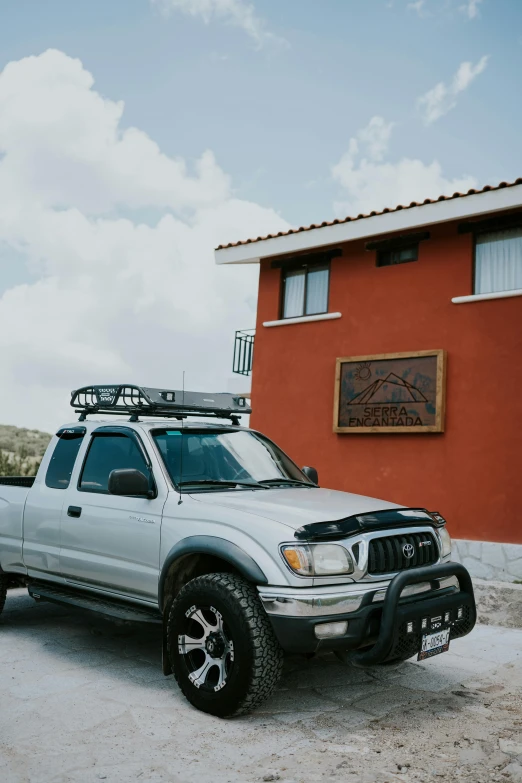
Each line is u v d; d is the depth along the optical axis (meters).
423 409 11.03
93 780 3.35
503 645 6.27
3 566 6.27
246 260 13.95
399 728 4.08
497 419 10.43
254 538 4.20
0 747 3.73
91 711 4.28
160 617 4.78
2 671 5.11
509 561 9.94
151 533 4.80
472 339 10.84
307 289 13.27
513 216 10.65
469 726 4.13
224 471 5.26
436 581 4.46
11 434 29.78
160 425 5.41
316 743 3.84
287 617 3.92
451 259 11.24
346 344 12.32
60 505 5.64
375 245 12.13
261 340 13.59
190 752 3.69
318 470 12.32
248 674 3.98
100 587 5.27
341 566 4.07
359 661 4.09
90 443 5.73
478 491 10.48
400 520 4.48
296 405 12.84
